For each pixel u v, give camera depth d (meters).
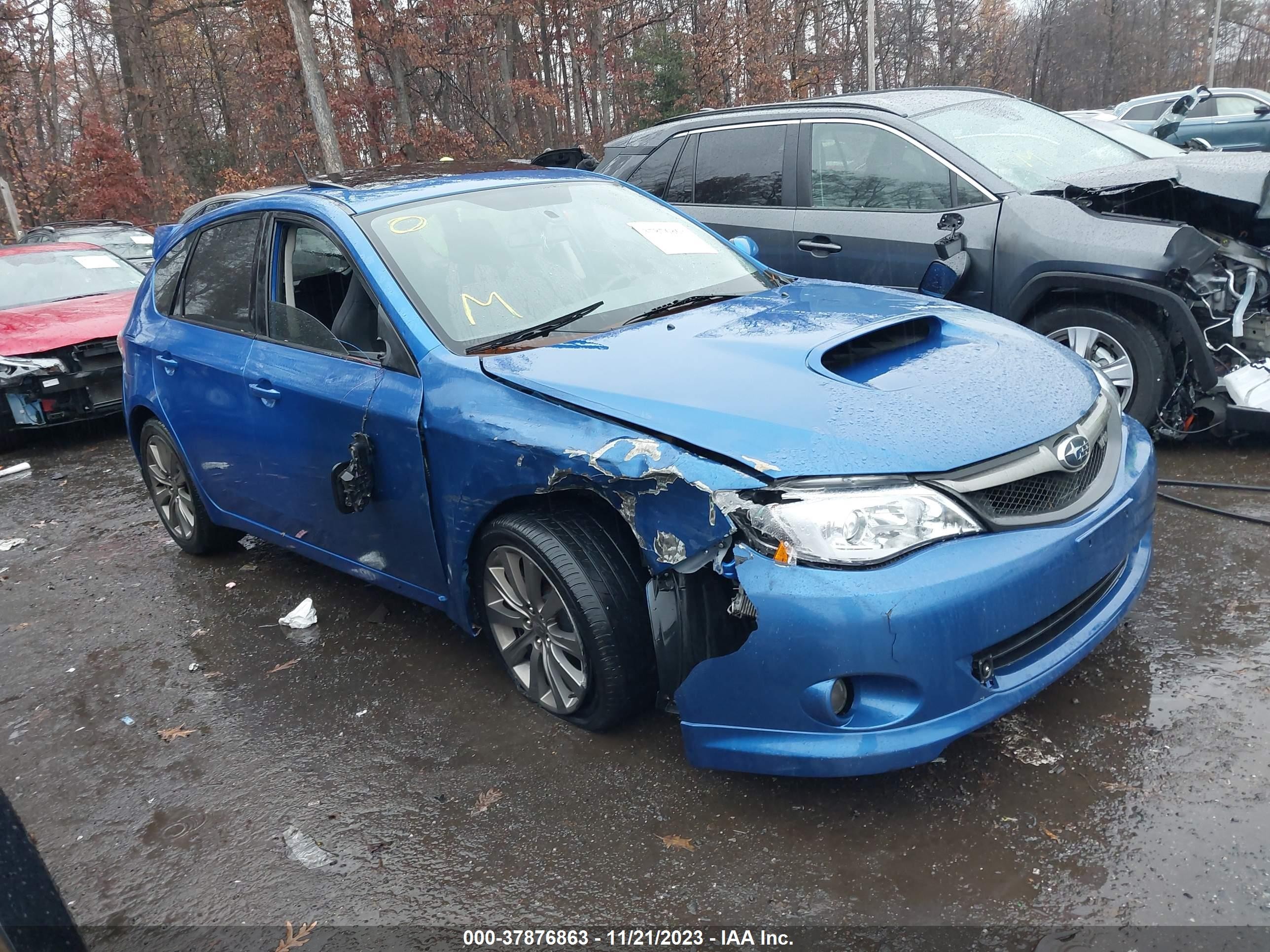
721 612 2.39
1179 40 48.44
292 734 3.20
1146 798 2.39
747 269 3.89
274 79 28.33
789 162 5.63
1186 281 4.18
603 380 2.71
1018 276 4.63
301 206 3.73
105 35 33.84
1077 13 46.62
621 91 31.67
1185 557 3.62
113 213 27.16
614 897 2.30
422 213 3.58
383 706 3.30
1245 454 4.57
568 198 3.94
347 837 2.64
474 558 3.09
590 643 2.72
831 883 2.25
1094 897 2.11
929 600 2.19
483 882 2.41
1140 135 6.05
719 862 2.37
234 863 2.61
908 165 5.14
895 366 2.76
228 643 3.96
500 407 2.82
